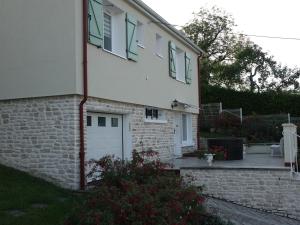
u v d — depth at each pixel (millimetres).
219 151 17125
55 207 9438
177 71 21781
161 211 6883
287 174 12852
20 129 12734
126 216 6746
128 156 15172
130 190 7152
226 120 27109
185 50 22234
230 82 41188
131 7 15742
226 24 40875
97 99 13125
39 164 12406
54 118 12234
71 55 11953
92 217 6598
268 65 41656
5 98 12906
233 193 13266
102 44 13336
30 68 12539
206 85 34094
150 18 17312
